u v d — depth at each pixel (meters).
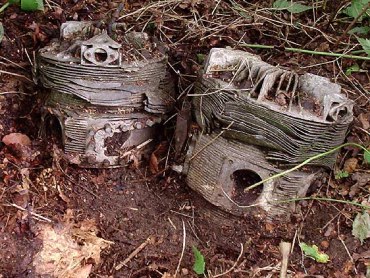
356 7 1.23
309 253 0.98
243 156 0.94
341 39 1.24
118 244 0.98
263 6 1.32
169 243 0.99
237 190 0.98
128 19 1.25
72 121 0.98
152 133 1.04
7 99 1.11
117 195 1.02
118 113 0.98
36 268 0.92
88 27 1.03
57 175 1.01
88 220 0.99
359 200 1.07
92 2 1.28
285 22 1.28
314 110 0.92
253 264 0.98
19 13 1.22
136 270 0.96
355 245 1.02
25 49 1.17
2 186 0.98
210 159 0.97
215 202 0.97
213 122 0.95
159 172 1.05
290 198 0.96
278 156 0.93
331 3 1.32
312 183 1.02
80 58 0.95
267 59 1.23
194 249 0.94
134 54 0.99
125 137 1.01
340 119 0.92
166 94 1.02
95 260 0.95
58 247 0.94
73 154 1.00
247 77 0.94
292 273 0.98
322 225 1.04
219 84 0.94
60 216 0.97
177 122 1.01
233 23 1.26
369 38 1.26
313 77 0.95
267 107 0.90
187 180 1.01
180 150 1.02
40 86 1.06
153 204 1.03
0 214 0.95
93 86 0.96
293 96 0.92
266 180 0.94
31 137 1.08
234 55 0.97
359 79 1.20
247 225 0.99
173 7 1.28
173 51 1.20
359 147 1.10
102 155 1.00
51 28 1.20
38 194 0.99
